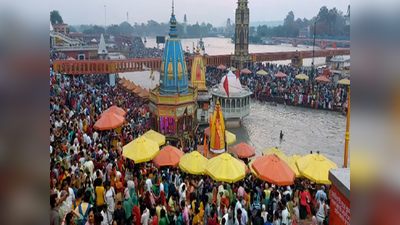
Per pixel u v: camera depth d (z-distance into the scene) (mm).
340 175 10797
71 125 28047
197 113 48938
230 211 17219
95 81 65562
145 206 16906
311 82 72938
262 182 23844
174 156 25328
